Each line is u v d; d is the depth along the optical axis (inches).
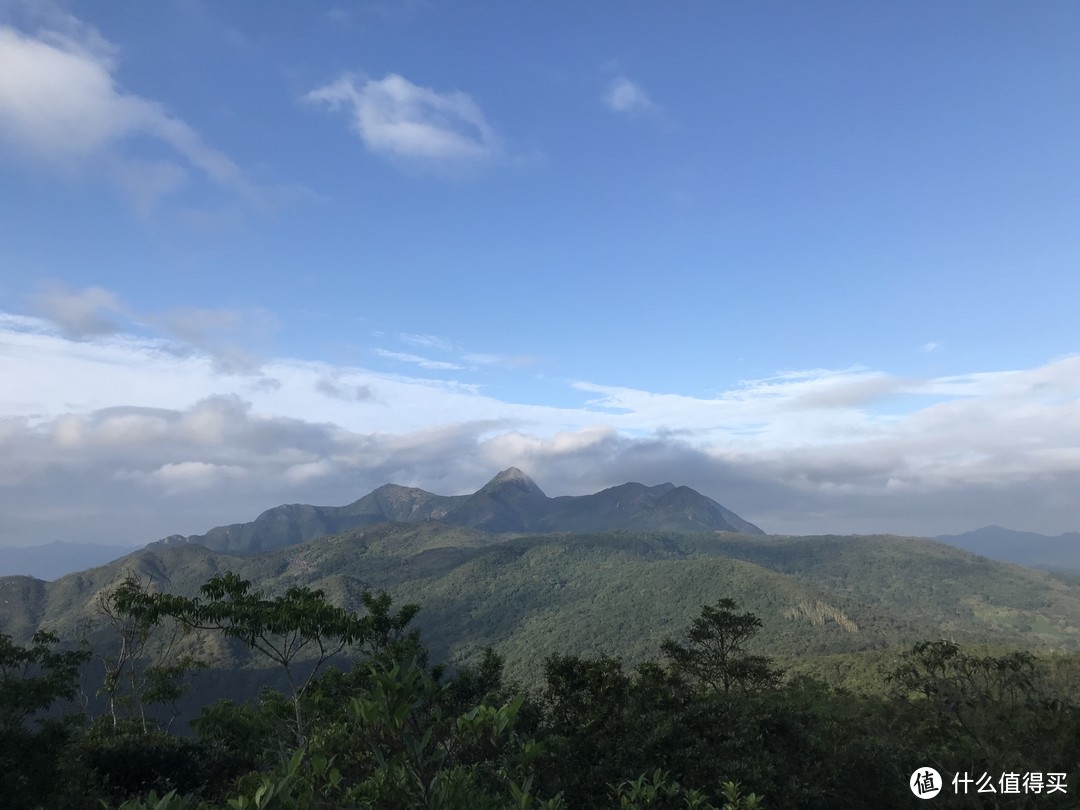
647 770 452.8
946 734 630.5
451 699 670.5
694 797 325.4
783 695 931.3
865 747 559.8
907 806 508.7
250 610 628.1
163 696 1296.8
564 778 462.6
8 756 506.0
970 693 696.4
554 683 601.3
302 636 679.1
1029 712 646.5
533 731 574.9
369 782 183.0
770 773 469.4
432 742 185.6
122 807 154.9
